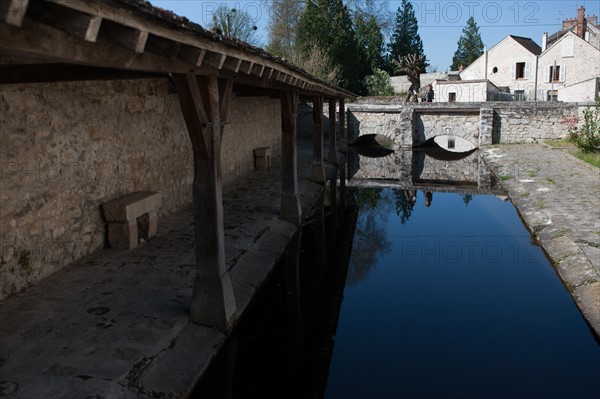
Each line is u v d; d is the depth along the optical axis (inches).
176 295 185.3
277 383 156.3
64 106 208.4
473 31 1801.2
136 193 261.3
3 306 171.9
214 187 163.2
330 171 557.3
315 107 447.5
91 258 223.8
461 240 327.0
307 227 341.1
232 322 176.7
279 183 438.3
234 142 452.8
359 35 1278.3
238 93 353.7
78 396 120.4
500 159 652.1
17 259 183.3
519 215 381.7
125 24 85.2
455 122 816.9
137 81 268.4
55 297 180.7
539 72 1226.0
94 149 230.2
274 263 259.1
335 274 264.7
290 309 211.8
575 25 1366.9
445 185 548.4
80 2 74.4
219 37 124.3
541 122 765.9
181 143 328.2
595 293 205.6
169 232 269.9
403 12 1561.3
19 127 183.0
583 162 515.5
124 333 154.2
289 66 214.8
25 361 135.5
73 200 216.4
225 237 267.1
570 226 297.1
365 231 356.2
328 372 165.3
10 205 179.0
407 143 835.4
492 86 1161.4
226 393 150.6
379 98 952.3
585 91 952.9
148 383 131.4
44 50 77.1
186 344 155.0
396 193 502.6
